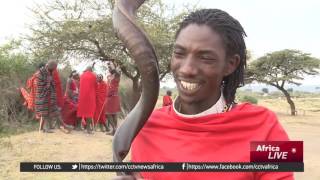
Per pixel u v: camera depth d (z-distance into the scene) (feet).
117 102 51.13
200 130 6.97
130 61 76.84
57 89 48.67
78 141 43.93
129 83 83.35
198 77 6.82
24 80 58.59
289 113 145.38
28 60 65.77
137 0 7.12
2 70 56.49
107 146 41.83
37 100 46.91
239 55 7.08
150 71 6.75
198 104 7.07
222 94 7.30
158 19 81.66
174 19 81.51
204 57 6.77
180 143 7.01
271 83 140.15
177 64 6.95
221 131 6.89
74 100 52.16
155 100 6.94
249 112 7.00
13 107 54.80
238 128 6.90
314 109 166.30
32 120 55.21
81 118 52.13
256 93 297.53
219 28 6.80
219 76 6.93
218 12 6.94
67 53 80.07
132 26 6.77
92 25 78.07
